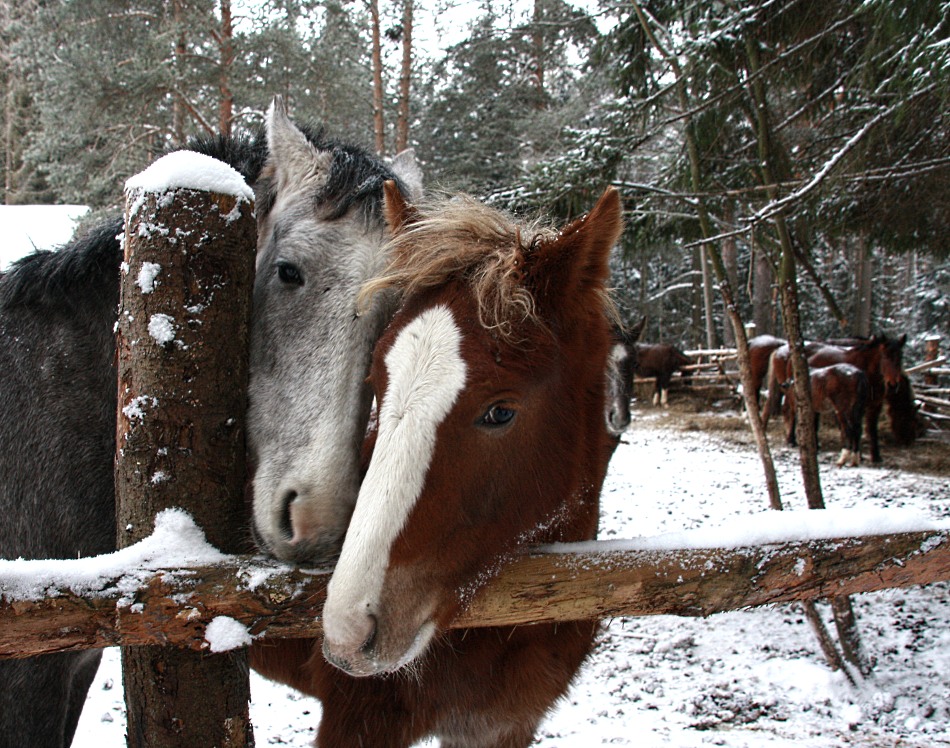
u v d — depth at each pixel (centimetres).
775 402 1619
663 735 427
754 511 893
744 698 485
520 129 1341
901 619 592
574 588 171
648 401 2041
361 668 152
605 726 443
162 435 170
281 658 266
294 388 203
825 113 584
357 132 1619
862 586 175
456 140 1509
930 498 919
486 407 165
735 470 1130
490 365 166
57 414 235
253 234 188
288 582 159
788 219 520
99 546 238
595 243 194
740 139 634
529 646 219
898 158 489
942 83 350
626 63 625
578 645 246
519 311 175
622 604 171
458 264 181
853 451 1159
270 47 1377
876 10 383
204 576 155
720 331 3372
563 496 195
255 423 207
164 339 170
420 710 217
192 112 1370
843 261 2742
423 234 191
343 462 194
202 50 1404
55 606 143
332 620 150
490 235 193
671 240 696
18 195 2639
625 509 923
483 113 1430
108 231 245
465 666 214
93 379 239
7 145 2720
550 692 233
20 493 232
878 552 174
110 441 237
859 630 573
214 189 175
